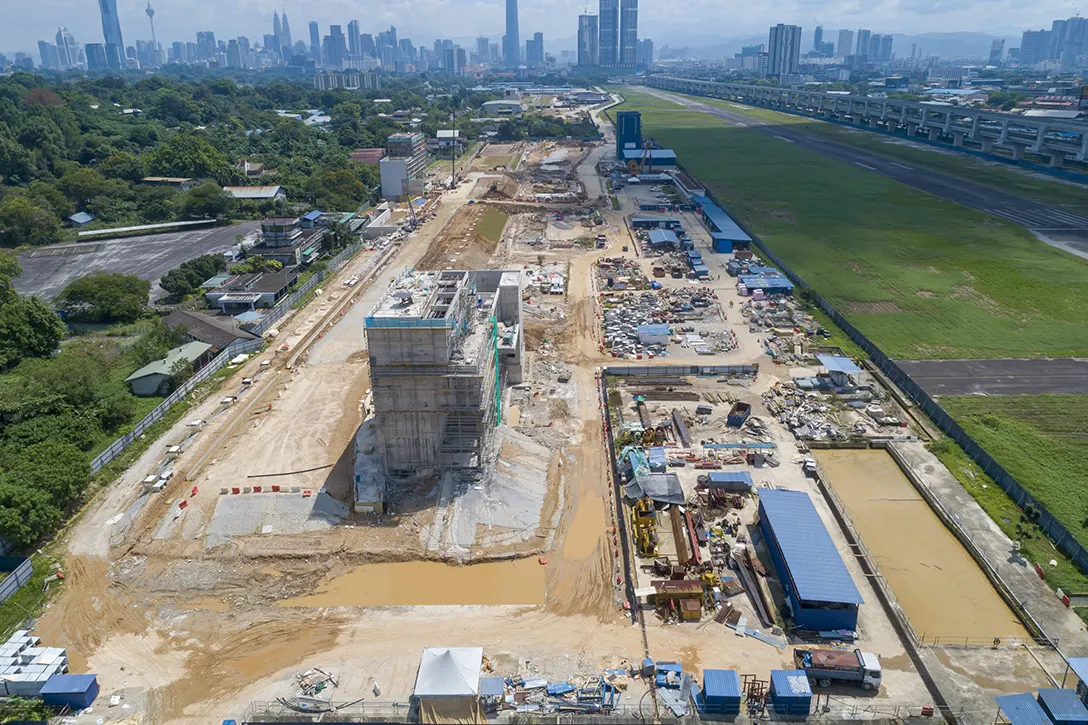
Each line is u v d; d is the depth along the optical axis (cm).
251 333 11894
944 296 13325
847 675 5406
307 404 9756
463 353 7625
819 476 7975
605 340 11725
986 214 18812
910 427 9062
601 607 6297
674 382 10350
